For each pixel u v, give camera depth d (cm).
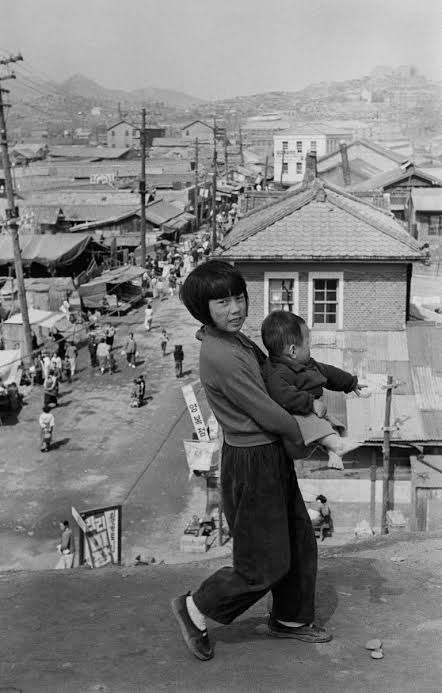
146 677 425
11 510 2253
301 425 389
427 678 414
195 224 8012
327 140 9700
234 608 425
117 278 4816
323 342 2259
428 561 604
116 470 2509
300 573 442
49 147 11981
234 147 13125
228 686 412
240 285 393
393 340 2258
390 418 1978
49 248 5091
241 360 390
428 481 1914
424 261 2239
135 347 3603
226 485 416
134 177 9675
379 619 491
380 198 3306
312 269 2289
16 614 528
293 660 437
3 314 4250
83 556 1596
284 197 2923
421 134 8150
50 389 3073
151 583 587
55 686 420
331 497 1980
